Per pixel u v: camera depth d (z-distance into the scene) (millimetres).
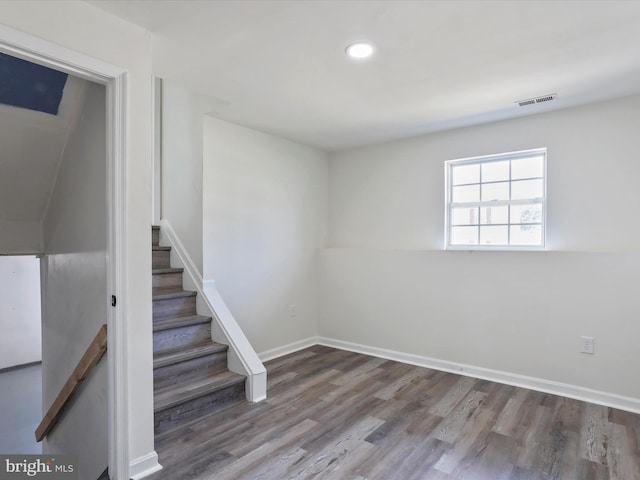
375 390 3166
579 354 3033
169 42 2150
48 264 3000
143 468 2025
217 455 2195
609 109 3037
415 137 4070
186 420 2566
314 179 4598
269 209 4023
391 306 4062
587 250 3133
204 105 3340
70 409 2619
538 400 2975
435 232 3943
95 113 2248
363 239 4480
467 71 2514
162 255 3541
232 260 3656
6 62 2061
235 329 3195
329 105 3143
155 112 3855
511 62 2385
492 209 3664
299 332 4414
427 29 2012
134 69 1980
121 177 1938
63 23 1721
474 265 3535
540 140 3330
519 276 3299
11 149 2455
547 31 2023
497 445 2311
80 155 2428
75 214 2512
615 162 3020
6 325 5312
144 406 2041
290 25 1982
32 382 4930
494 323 3428
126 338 1956
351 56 2314
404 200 4156
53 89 2301
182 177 3592
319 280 4645
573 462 2135
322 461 2143
